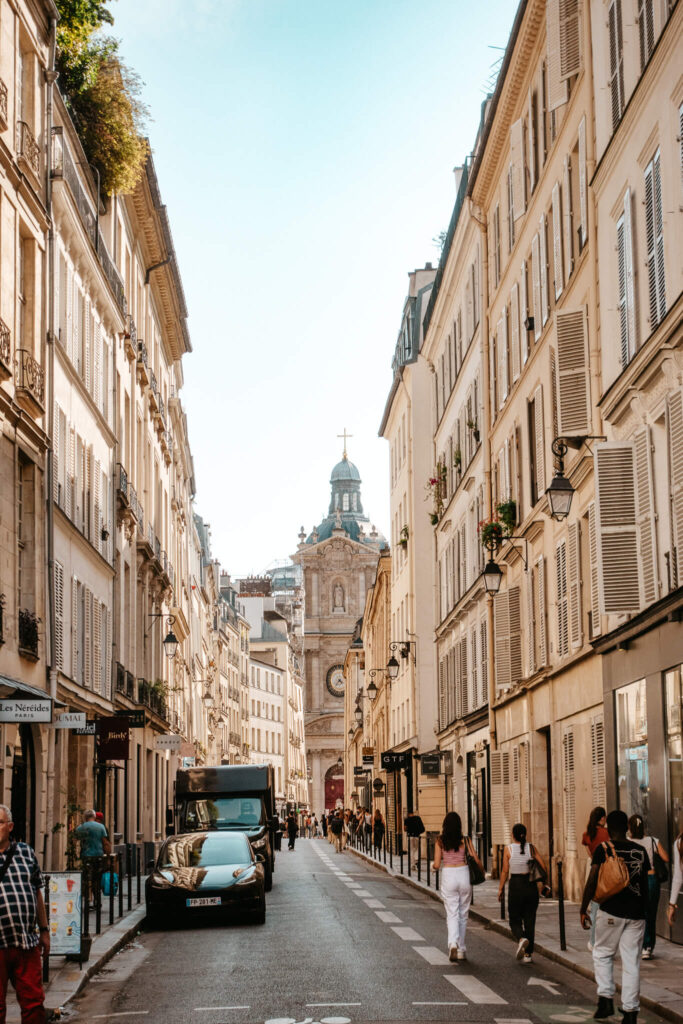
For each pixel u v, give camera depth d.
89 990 14.77
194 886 22.33
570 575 25.06
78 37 30.94
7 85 23.06
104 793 34.56
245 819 32.75
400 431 61.75
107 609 34.84
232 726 111.44
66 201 27.02
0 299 22.41
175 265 49.34
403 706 58.78
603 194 22.20
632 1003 11.35
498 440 34.16
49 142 25.92
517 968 15.98
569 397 22.92
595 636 22.94
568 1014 12.28
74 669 28.83
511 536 30.81
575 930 19.78
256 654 139.12
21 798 24.19
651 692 19.36
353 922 22.88
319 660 142.75
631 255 20.17
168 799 51.59
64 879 16.06
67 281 28.67
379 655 76.12
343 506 158.50
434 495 48.97
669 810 18.45
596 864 11.73
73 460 29.33
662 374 18.44
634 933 11.55
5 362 22.38
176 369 61.00
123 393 39.59
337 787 141.75
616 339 21.64
